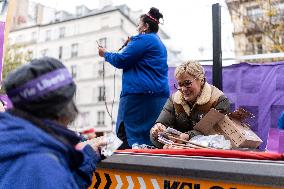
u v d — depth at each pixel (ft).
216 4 13.52
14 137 4.43
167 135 9.03
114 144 6.62
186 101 10.20
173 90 14.90
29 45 245.86
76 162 4.75
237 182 6.03
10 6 15.03
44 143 4.40
